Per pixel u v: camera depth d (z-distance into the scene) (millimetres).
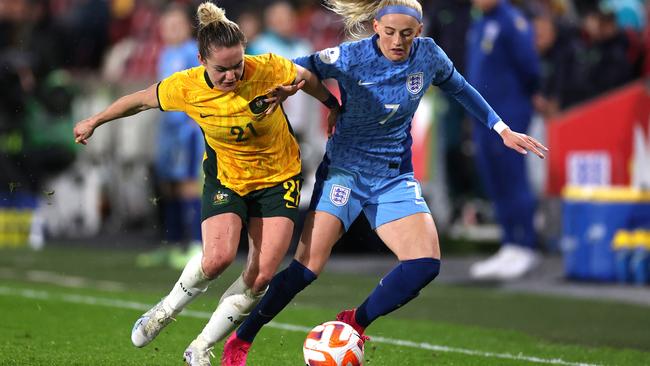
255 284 20344
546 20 47469
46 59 53031
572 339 27578
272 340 25875
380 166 21234
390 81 20688
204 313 29750
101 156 54781
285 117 21141
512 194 40000
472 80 39562
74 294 33656
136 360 22938
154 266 42312
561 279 40688
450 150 52625
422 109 48281
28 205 51438
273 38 43094
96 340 25359
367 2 20609
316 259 20766
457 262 46000
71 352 23656
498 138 39281
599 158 43750
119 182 55344
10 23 53219
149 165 52969
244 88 19906
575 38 48938
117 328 27219
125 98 20547
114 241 52438
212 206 20516
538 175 49188
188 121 41250
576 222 40312
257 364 22828
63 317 28812
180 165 41656
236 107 19953
